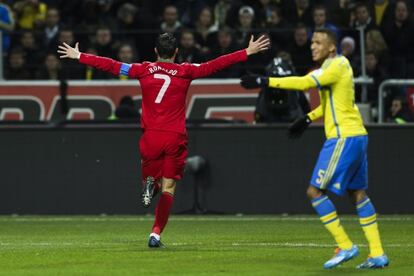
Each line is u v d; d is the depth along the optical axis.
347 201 44.41
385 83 47.31
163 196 29.19
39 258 26.88
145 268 24.41
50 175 45.50
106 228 37.97
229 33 50.72
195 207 44.88
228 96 51.12
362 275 23.09
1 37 53.41
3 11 54.56
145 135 29.17
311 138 44.25
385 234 34.59
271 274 23.30
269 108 45.22
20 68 53.97
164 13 55.97
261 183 44.62
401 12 51.78
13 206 45.62
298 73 50.00
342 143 24.05
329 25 50.81
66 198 45.41
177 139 29.00
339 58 24.38
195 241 32.22
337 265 24.17
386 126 44.03
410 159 43.97
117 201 45.16
